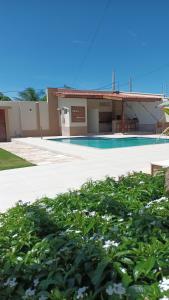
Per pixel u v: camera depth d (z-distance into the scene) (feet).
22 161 33.22
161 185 13.56
